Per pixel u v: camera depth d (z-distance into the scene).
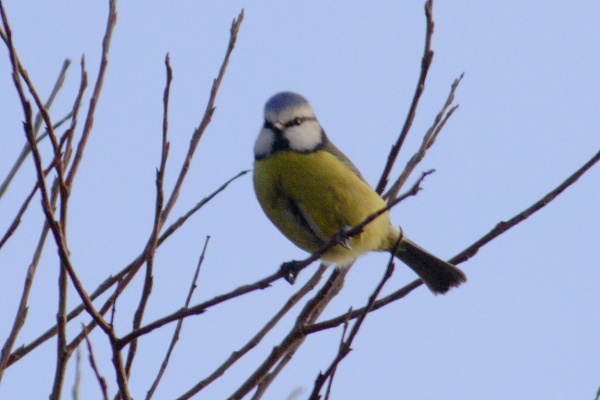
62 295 6.01
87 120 6.64
